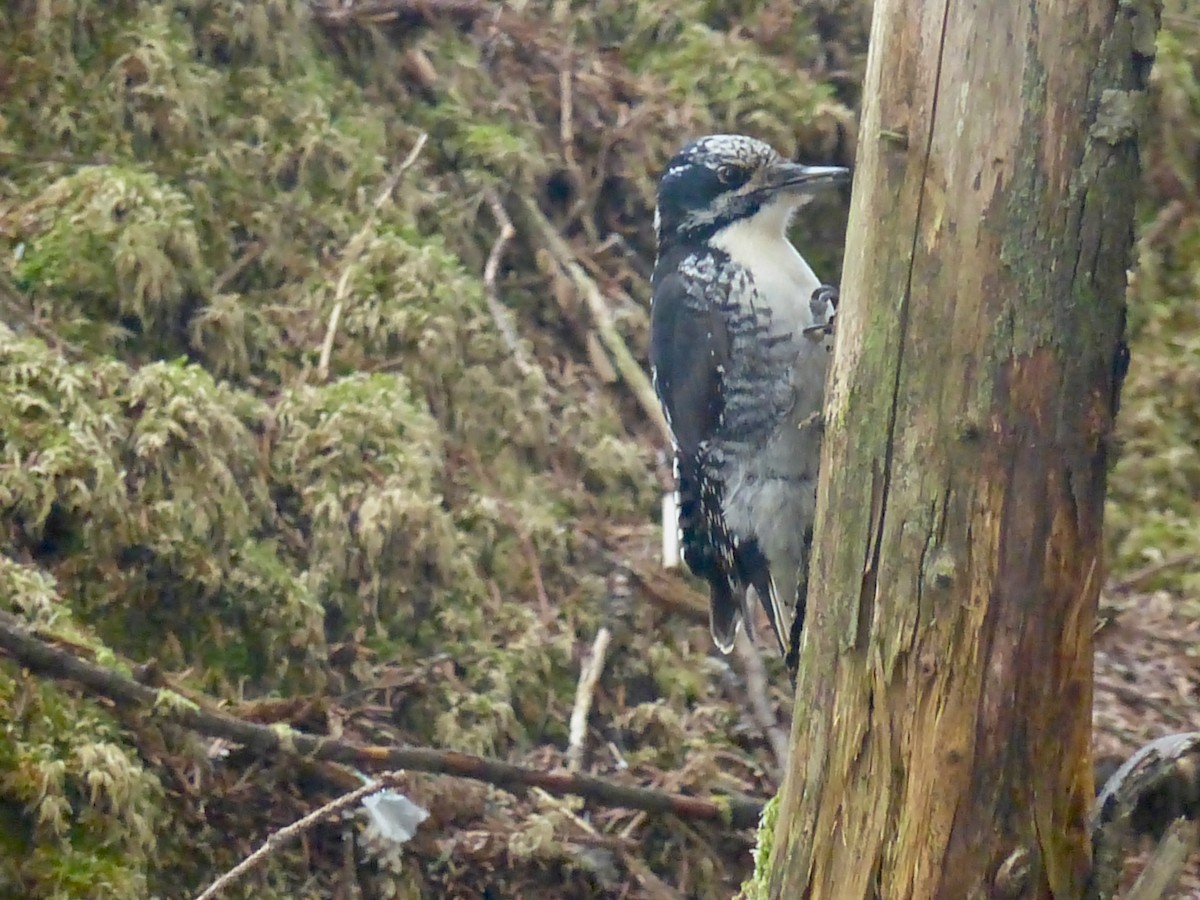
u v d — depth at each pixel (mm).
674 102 11367
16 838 6285
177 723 6656
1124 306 4656
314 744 6828
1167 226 12125
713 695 8852
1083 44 4477
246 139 9664
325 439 8430
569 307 10492
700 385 7516
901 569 4746
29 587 6945
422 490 8445
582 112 11297
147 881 6547
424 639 8273
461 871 7254
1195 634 9922
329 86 10320
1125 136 4484
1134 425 11391
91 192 8594
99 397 7758
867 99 4895
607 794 7375
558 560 9102
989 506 4625
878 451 4789
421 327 9250
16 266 8375
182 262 8773
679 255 7672
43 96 9047
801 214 11383
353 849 7074
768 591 7676
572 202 11094
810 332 7254
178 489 7699
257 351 9008
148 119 9234
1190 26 12219
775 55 11797
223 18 9820
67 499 7324
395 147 10484
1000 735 4699
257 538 8109
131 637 7430
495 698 8109
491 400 9508
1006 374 4582
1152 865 5082
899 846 4824
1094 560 4711
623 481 9805
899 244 4703
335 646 8039
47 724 6516
